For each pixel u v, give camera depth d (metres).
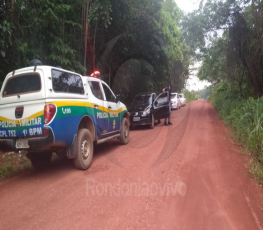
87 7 7.98
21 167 5.45
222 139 7.93
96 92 5.88
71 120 4.52
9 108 4.28
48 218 3.09
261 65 11.61
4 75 6.70
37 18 6.73
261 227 2.92
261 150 5.45
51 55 7.16
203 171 4.80
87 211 3.25
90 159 5.15
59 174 4.75
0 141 4.30
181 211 3.26
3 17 6.19
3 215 3.20
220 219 3.07
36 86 4.24
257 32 10.58
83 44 9.05
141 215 3.15
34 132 4.07
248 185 4.16
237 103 12.01
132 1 10.01
